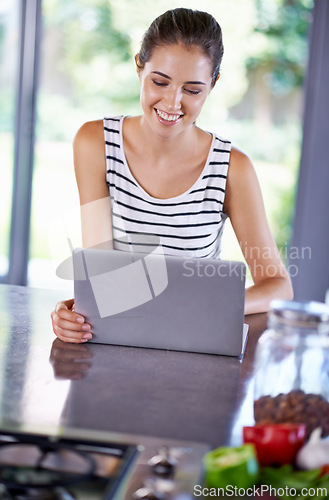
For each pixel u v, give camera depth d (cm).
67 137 398
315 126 357
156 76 167
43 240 402
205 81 169
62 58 393
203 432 105
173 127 175
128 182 196
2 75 389
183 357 142
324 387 105
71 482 80
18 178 396
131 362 136
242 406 117
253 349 150
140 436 101
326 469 93
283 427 97
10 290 192
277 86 375
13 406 109
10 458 87
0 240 406
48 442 91
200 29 164
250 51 374
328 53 351
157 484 86
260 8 369
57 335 148
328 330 105
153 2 381
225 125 383
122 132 195
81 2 388
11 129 395
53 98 395
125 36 389
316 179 362
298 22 366
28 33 382
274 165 379
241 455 90
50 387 120
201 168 194
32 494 78
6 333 150
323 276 369
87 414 109
